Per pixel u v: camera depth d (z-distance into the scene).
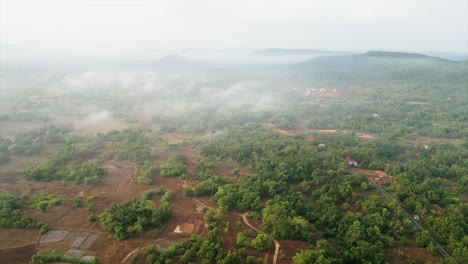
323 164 129.12
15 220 89.19
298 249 80.75
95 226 90.31
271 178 120.00
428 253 82.06
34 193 109.94
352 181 116.00
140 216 92.00
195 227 91.31
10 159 137.62
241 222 93.25
